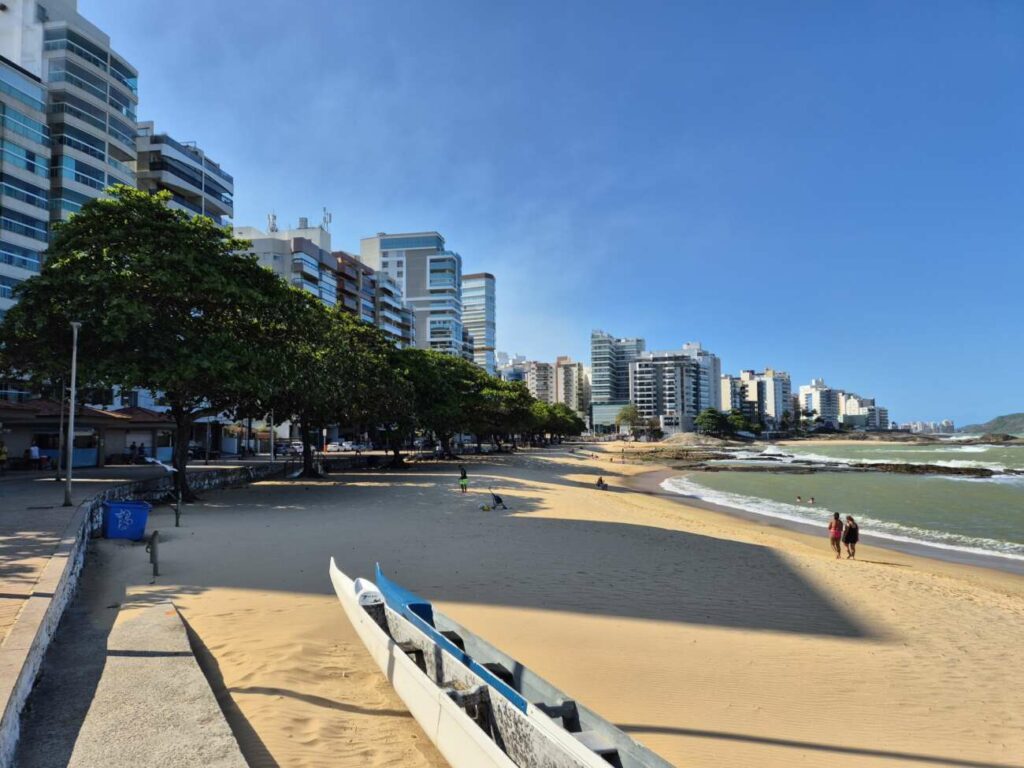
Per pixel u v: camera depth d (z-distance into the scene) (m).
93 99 52.44
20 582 8.55
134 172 57.78
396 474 43.84
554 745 4.61
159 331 23.84
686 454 115.50
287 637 8.57
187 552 14.73
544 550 16.66
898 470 73.06
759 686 8.10
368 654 8.10
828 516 32.16
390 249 158.25
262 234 92.62
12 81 45.56
